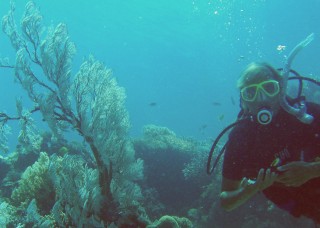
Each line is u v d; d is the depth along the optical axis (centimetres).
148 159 1124
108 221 504
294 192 244
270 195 259
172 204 1016
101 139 527
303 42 235
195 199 1016
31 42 572
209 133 4306
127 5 6475
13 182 854
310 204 243
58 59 540
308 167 204
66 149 906
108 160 523
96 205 502
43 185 629
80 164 565
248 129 241
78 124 538
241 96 254
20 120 563
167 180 1083
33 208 534
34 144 584
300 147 234
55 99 521
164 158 1134
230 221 788
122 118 564
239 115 264
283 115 237
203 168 1033
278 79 252
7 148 577
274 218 723
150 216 840
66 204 498
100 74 557
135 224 517
